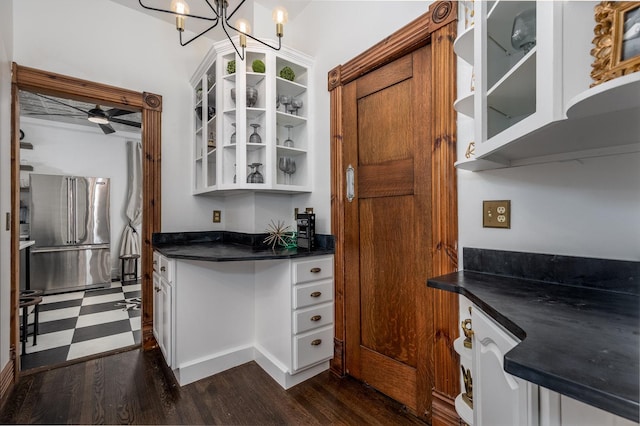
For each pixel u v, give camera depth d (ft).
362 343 6.44
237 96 7.20
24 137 14.78
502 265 4.28
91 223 15.06
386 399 5.85
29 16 6.84
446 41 4.85
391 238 5.88
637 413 1.26
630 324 2.30
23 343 7.59
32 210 13.66
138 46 8.29
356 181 6.59
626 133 2.71
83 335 9.00
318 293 6.64
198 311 6.68
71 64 7.32
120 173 17.24
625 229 3.28
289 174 8.22
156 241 8.34
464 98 4.09
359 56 6.40
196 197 9.16
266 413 5.41
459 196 4.83
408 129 5.61
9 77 6.29
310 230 7.07
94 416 5.27
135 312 11.25
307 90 7.81
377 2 6.18
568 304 2.86
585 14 2.25
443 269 4.91
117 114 12.63
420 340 5.34
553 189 3.82
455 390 4.74
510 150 3.47
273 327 6.78
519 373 1.69
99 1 7.75
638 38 1.78
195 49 9.26
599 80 1.97
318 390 6.16
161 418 5.24
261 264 7.25
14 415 5.28
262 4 8.13
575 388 1.47
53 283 13.99
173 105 8.82
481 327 3.27
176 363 6.34
